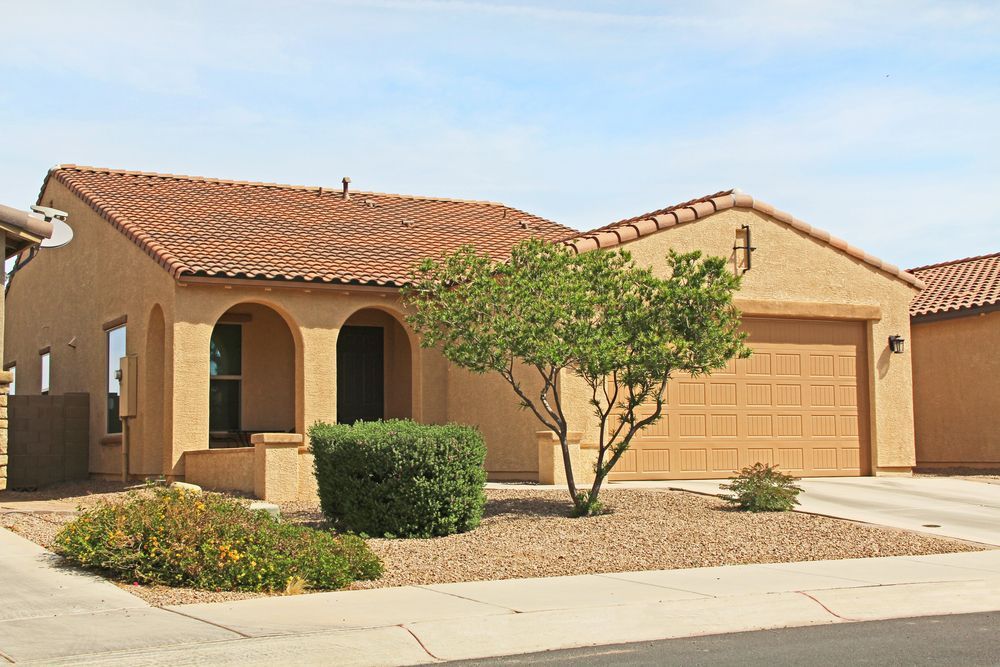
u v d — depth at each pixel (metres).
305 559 10.45
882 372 21.36
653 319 14.38
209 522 10.68
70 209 24.17
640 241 19.12
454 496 13.61
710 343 14.20
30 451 21.42
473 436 14.02
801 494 17.50
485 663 7.73
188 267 17.98
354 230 22.62
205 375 18.31
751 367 20.25
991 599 10.25
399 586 10.45
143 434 19.14
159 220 20.94
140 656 7.41
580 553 12.34
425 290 15.41
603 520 14.22
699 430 19.64
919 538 13.50
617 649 8.22
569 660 7.81
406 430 13.95
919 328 25.50
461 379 19.81
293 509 15.81
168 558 10.02
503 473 18.91
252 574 9.98
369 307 19.67
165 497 11.23
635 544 12.80
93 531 10.42
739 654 8.00
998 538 13.68
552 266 14.61
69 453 21.88
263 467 16.45
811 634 8.77
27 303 27.55
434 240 22.73
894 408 21.41
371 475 13.62
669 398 19.45
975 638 8.57
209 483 17.77
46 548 11.19
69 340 23.75
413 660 7.81
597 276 14.62
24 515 13.70
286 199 24.53
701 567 11.64
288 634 8.03
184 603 9.24
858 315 21.14
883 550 12.74
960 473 23.38
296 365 19.11
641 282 14.53
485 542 12.99
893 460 21.27
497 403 19.14
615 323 14.42
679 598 9.60
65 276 24.33
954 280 26.56
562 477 18.09
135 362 19.52
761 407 20.23
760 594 9.84
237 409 21.36
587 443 18.45
